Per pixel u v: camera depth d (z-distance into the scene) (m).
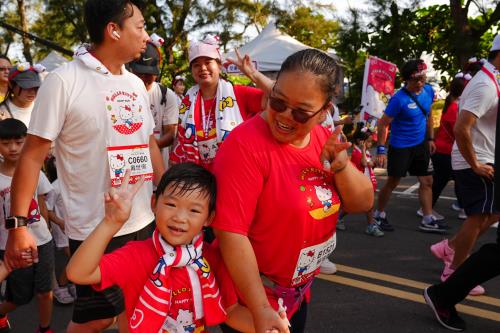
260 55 11.72
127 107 2.44
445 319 3.27
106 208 1.59
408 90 5.47
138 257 1.69
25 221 2.28
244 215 1.59
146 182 2.54
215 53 3.28
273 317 1.51
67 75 2.27
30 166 2.26
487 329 3.27
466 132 3.41
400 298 3.80
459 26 11.45
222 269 1.79
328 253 1.87
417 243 5.26
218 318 1.75
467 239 3.66
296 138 1.60
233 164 1.60
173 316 1.74
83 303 2.35
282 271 1.76
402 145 5.48
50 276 3.12
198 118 3.37
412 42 11.85
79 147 2.33
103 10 2.28
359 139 5.29
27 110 4.16
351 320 3.44
